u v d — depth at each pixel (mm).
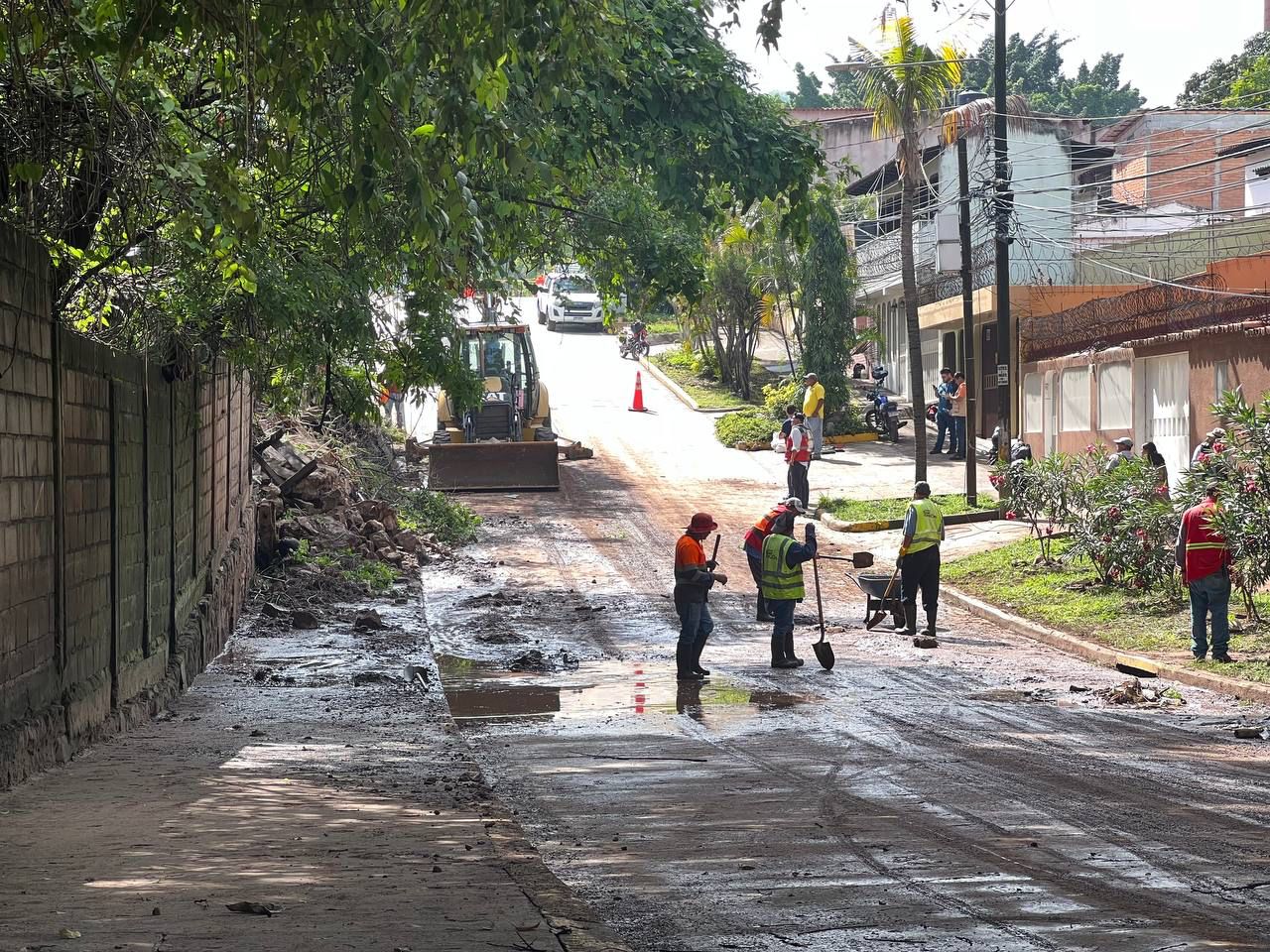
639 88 16328
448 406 37625
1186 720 13430
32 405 9508
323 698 14781
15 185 10922
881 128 30844
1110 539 20797
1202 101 76875
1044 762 11117
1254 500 16312
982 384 44531
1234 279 35156
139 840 7027
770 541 17266
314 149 13266
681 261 21203
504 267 20734
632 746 12188
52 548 10039
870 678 16297
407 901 5797
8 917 5215
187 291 14797
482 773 10672
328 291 16016
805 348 45344
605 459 40938
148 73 11055
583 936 5340
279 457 27672
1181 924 6324
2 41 8422
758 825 8789
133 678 12852
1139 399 30703
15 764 8812
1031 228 44906
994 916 6473
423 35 8539
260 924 5230
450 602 22453
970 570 24172
